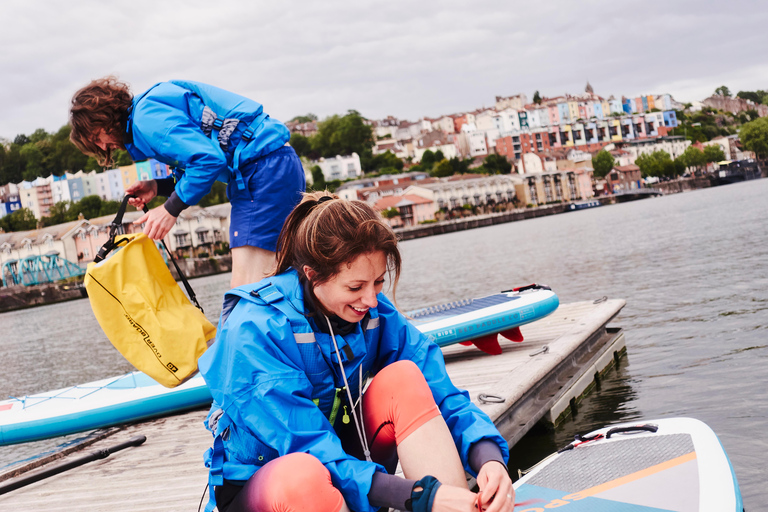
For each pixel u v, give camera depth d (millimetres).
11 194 123500
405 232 110000
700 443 2004
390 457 1628
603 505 1783
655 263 17672
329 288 1487
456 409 1607
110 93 2930
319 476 1363
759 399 4508
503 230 81000
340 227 1436
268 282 1576
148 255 2996
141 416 4719
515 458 4086
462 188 120125
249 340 1476
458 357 5945
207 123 2924
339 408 1601
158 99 2879
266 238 3023
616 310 6934
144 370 2914
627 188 141625
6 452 5664
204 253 94562
